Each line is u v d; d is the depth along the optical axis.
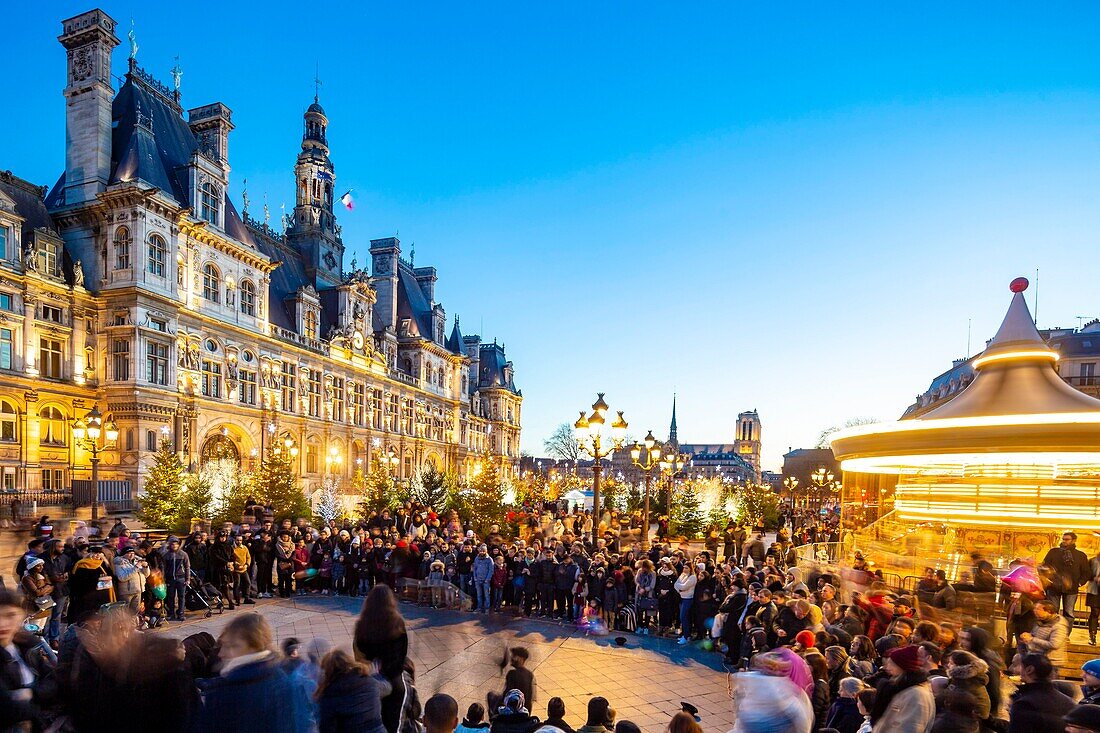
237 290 43.34
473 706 6.86
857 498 32.44
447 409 77.88
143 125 38.81
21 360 31.39
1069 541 12.41
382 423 61.28
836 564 16.25
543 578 17.14
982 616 10.93
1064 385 13.70
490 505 31.09
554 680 11.93
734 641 13.05
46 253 33.62
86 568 10.27
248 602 18.02
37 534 15.77
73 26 37.06
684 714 5.41
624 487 41.34
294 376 48.94
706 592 14.85
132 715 3.36
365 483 37.09
